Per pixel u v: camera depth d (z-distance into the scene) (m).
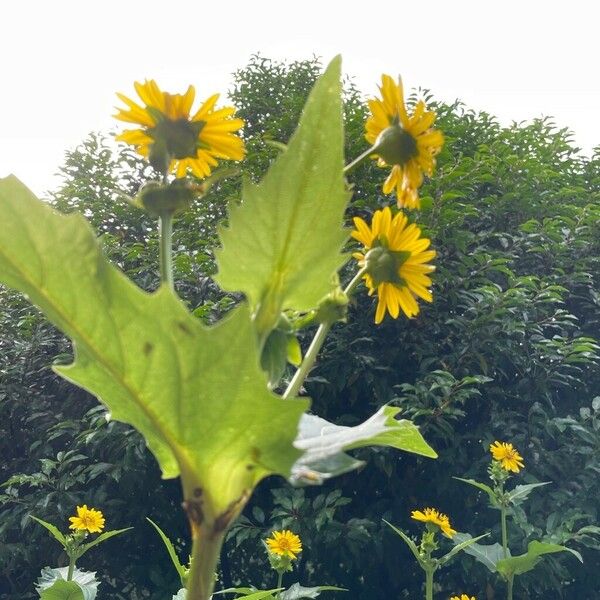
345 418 4.55
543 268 5.16
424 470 4.50
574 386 4.87
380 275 0.75
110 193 6.43
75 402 5.22
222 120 0.68
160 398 0.52
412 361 4.69
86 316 0.50
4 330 5.86
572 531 4.00
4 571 4.64
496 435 4.37
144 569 4.64
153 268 5.18
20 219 0.48
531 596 4.40
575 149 6.45
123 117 0.68
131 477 4.39
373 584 4.55
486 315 4.29
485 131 6.48
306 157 0.57
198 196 0.63
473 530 4.20
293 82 7.78
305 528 3.99
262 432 0.52
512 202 5.32
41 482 4.44
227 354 0.49
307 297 0.60
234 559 4.83
